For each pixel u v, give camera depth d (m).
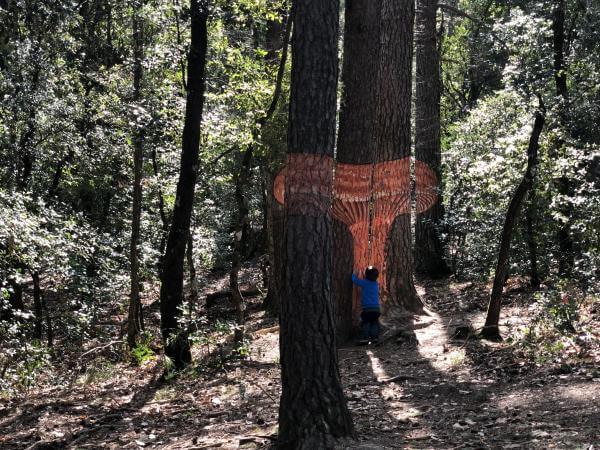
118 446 7.75
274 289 19.08
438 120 20.20
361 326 12.80
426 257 19.94
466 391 8.57
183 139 12.34
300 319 5.91
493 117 17.36
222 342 15.01
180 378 11.83
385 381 9.80
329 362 5.92
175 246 12.43
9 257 11.51
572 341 9.67
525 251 15.12
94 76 17.33
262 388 10.10
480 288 16.67
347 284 13.05
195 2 11.94
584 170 12.53
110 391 11.45
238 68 15.36
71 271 13.98
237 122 14.34
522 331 10.71
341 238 13.02
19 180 16.09
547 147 13.16
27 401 10.91
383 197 14.02
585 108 13.09
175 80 15.84
